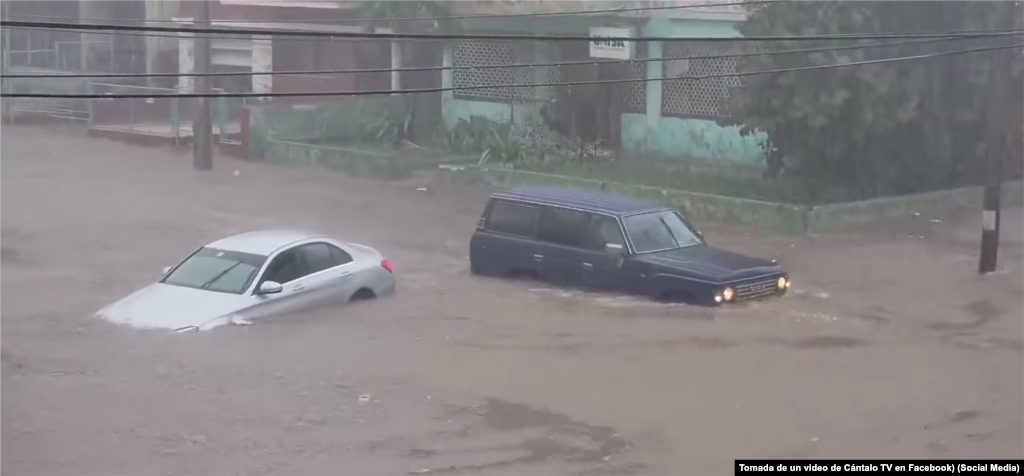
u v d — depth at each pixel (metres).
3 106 43.50
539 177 30.17
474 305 17.62
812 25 27.05
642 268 18.02
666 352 15.12
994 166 21.41
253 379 13.44
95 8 47.50
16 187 29.84
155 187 30.48
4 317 16.33
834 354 15.28
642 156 34.69
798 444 11.59
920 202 27.98
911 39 26.08
